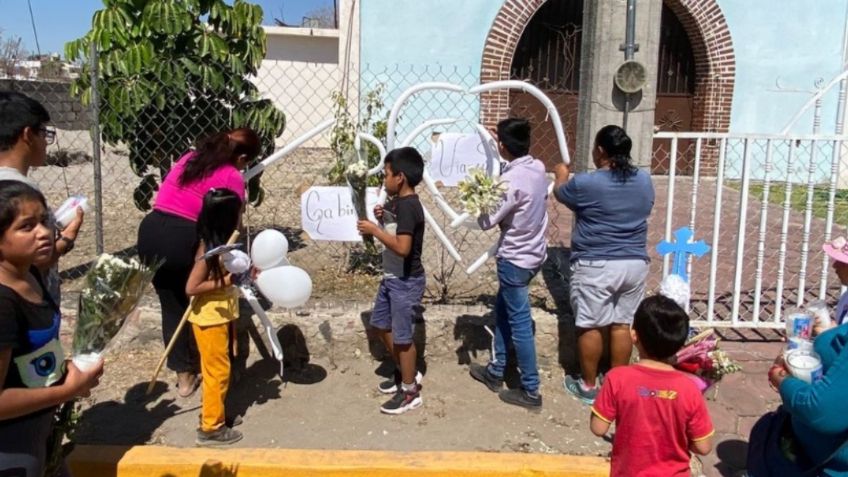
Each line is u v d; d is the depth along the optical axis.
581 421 4.07
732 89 12.42
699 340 3.75
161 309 4.46
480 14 11.95
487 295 5.45
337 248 6.74
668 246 4.23
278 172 9.12
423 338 4.66
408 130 11.16
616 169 3.90
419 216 3.84
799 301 5.14
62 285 5.50
